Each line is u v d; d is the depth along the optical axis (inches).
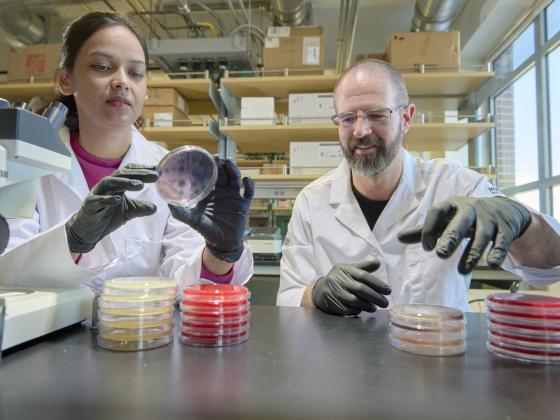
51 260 26.3
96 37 34.4
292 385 15.3
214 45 106.2
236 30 118.1
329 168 98.0
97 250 31.2
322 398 14.2
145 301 20.4
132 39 35.6
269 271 86.5
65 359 18.3
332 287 30.5
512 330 18.9
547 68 104.0
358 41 149.3
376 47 148.7
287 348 20.4
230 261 31.7
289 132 101.0
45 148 20.6
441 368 17.4
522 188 115.0
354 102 42.9
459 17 132.7
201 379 15.9
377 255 47.0
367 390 14.9
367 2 130.3
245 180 30.5
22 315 19.3
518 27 113.7
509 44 121.0
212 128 106.3
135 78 36.9
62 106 24.0
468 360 18.6
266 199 109.7
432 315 20.3
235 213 30.4
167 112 104.3
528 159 113.2
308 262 50.3
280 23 124.1
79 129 41.2
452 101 111.7
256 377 16.1
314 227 51.3
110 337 19.8
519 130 118.0
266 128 97.9
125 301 20.1
